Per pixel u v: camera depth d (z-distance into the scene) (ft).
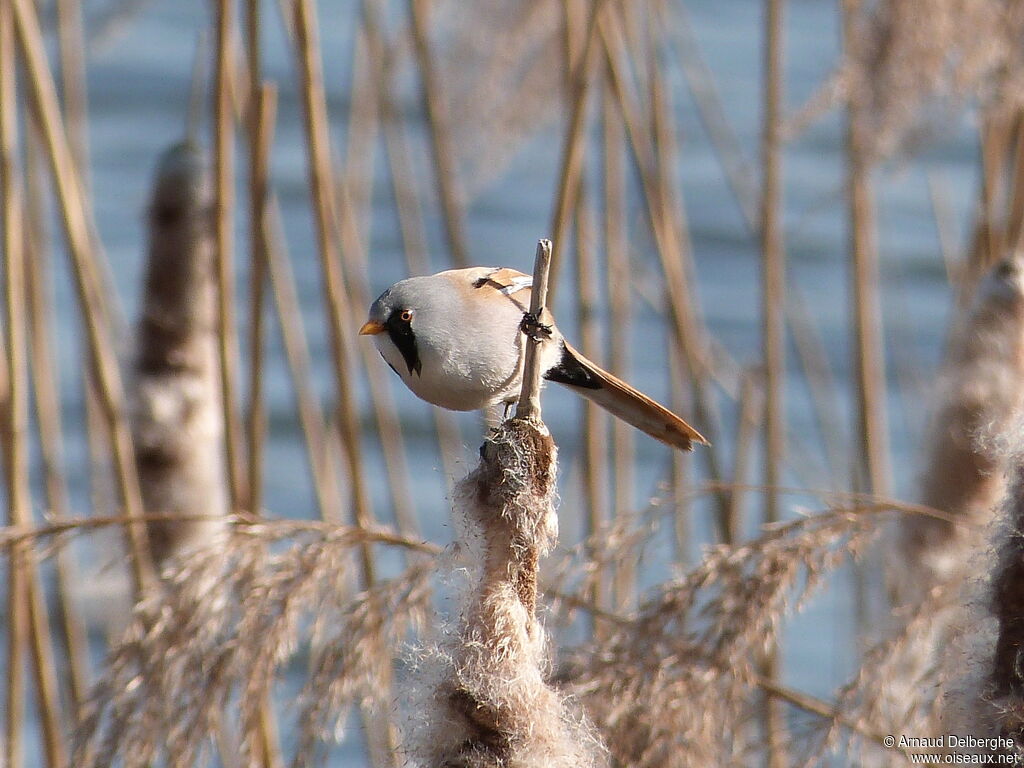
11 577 27.71
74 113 35.63
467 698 16.97
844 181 34.01
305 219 76.13
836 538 22.36
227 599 22.16
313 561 22.34
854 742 21.83
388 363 22.43
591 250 35.04
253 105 28.35
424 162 48.39
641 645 22.29
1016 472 17.25
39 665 28.27
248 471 29.14
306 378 34.55
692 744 21.97
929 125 30.71
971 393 24.75
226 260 27.91
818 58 83.10
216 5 27.50
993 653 17.20
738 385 39.11
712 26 96.68
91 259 28.50
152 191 30.37
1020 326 25.11
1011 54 29.50
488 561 17.39
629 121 35.14
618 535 23.58
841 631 35.76
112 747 21.76
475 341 21.79
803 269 72.13
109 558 29.14
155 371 30.01
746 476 36.22
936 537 24.70
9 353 27.89
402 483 36.50
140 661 21.94
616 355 35.99
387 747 22.15
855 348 34.45
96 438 34.53
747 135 77.25
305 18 28.94
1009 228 32.68
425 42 35.24
